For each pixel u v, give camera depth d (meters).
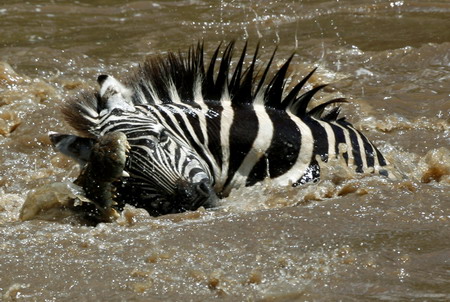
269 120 17.78
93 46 33.38
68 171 20.61
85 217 16.03
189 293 12.51
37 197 16.23
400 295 12.21
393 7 37.94
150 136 16.44
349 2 39.09
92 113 17.16
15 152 22.11
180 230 15.01
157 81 17.78
